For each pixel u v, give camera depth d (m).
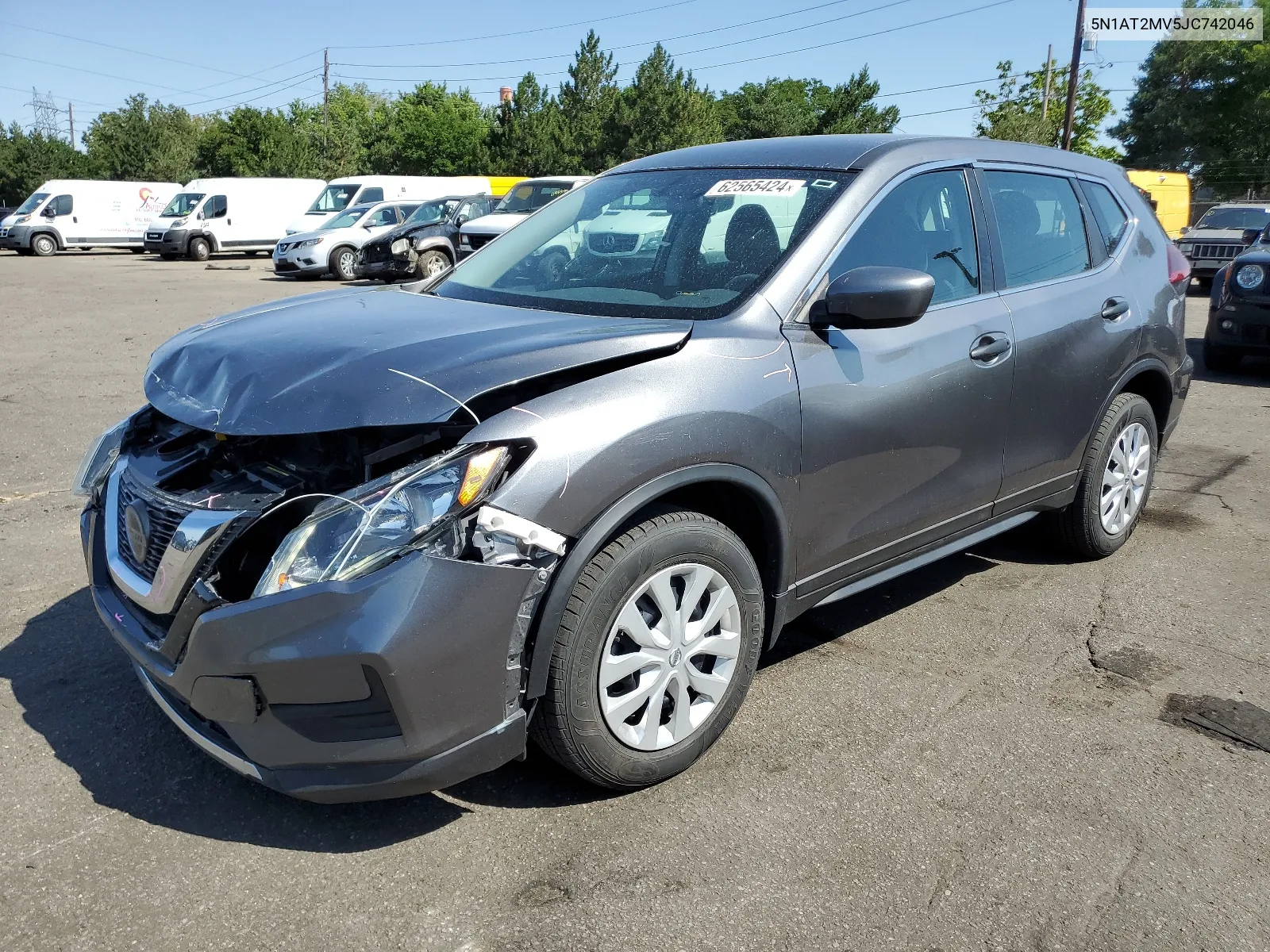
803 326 2.94
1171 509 5.35
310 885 2.38
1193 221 49.34
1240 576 4.39
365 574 2.21
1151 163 58.25
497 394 2.49
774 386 2.80
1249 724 3.14
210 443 2.73
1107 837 2.57
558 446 2.37
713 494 2.88
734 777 2.83
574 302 3.13
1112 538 4.48
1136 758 2.95
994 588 4.26
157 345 10.73
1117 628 3.86
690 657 2.74
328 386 2.43
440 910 2.29
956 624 3.89
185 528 2.40
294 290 18.09
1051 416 3.85
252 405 2.45
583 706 2.51
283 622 2.21
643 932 2.22
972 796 2.74
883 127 52.00
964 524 3.62
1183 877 2.43
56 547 4.55
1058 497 4.12
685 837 2.56
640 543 2.53
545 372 2.46
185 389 2.70
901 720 3.16
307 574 2.21
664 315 2.94
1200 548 4.74
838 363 2.97
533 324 2.82
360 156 68.25
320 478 2.45
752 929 2.24
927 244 3.38
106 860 2.46
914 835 2.57
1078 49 33.25
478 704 2.34
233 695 2.29
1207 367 9.62
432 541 2.25
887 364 3.11
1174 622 3.91
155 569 2.53
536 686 2.44
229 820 2.62
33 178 55.50
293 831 2.58
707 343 2.73
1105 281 4.12
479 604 2.29
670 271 3.18
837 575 3.18
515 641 2.38
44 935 2.20
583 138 48.12
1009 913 2.30
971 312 3.45
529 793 2.75
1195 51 55.59
